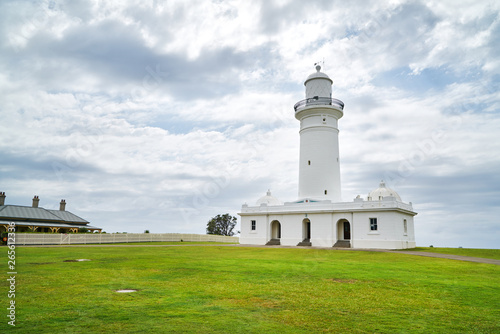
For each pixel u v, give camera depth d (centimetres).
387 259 2277
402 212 3503
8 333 703
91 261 1934
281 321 816
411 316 877
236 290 1148
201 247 3459
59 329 732
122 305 930
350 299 1045
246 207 4403
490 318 868
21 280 1268
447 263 2062
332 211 3688
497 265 1969
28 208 4853
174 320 805
